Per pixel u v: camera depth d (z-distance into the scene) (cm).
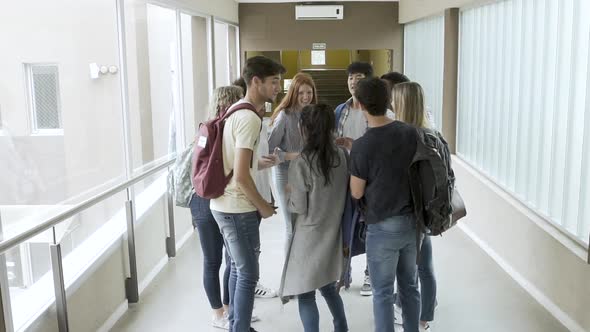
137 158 436
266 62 265
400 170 256
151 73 476
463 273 430
